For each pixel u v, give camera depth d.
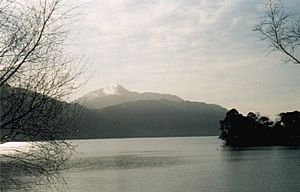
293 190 59.12
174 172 90.69
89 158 147.62
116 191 60.69
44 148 11.52
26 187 11.84
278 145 192.38
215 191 59.66
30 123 11.02
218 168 98.88
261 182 68.88
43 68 11.48
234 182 69.75
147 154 173.00
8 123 10.81
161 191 60.91
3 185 11.41
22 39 11.36
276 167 96.44
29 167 11.51
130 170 96.31
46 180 12.42
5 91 10.85
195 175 83.50
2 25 11.34
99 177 80.31
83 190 61.56
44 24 11.74
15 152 11.32
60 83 11.56
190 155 157.62
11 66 11.09
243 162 113.94
